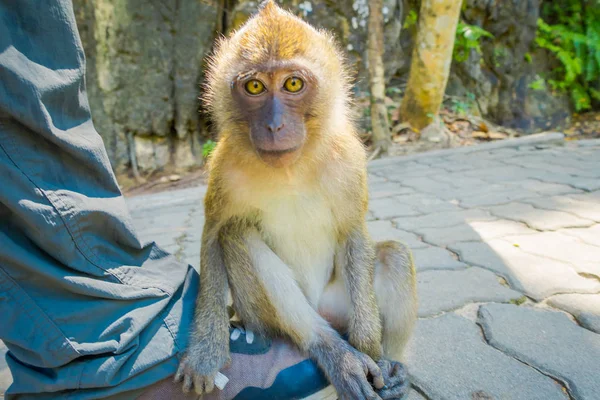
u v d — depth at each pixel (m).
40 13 0.27
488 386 0.36
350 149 0.42
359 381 0.34
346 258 0.42
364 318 0.39
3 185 0.26
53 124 0.27
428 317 0.46
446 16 1.24
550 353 0.40
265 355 0.35
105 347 0.28
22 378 0.29
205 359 0.33
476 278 0.54
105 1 1.24
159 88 1.33
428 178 1.02
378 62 1.25
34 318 0.27
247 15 1.33
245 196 0.40
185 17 1.31
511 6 1.57
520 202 0.80
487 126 1.46
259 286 0.40
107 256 0.30
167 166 1.36
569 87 1.65
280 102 0.37
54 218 0.27
